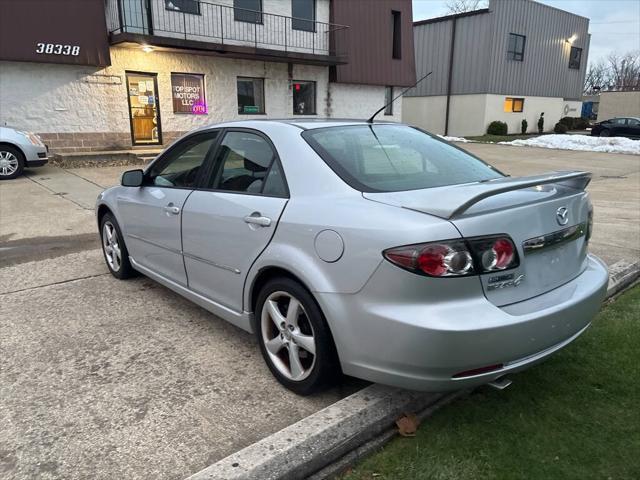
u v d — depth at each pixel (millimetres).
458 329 2027
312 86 18984
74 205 8125
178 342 3379
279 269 2670
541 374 2938
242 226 2869
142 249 4074
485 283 2141
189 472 2172
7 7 11992
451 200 2137
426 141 3287
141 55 14492
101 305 4020
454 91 28859
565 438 2383
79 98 13617
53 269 4953
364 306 2230
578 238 2619
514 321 2113
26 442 2367
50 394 2758
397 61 21141
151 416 2562
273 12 16891
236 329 3582
